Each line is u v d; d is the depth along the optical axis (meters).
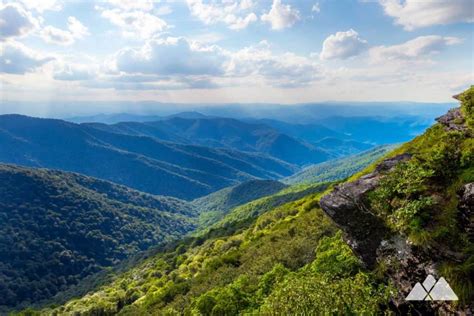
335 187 14.81
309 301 12.64
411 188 12.31
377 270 12.64
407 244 11.61
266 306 14.85
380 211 12.86
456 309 9.69
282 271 26.83
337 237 23.64
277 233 54.88
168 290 65.06
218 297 29.69
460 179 11.51
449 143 13.05
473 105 14.20
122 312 74.69
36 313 122.69
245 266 47.09
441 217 11.13
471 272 9.61
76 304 112.06
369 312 11.78
